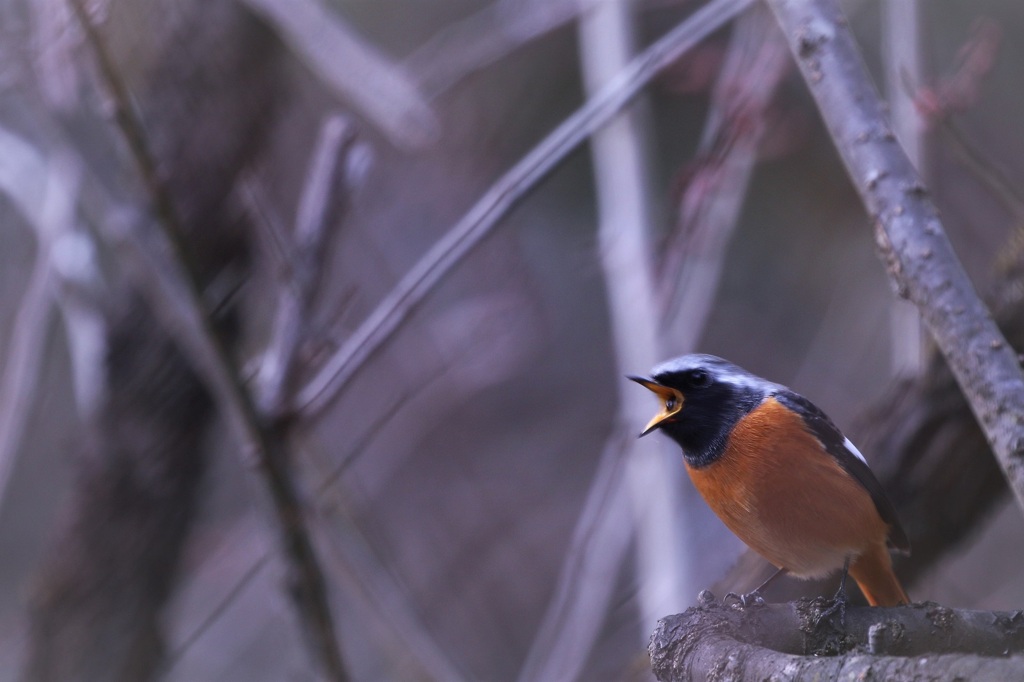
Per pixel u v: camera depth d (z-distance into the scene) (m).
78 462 11.87
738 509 7.36
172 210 8.02
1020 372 5.34
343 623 13.02
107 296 11.62
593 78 10.23
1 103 11.62
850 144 5.91
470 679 9.91
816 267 16.58
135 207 9.15
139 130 7.91
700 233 9.36
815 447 7.15
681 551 8.68
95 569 11.61
